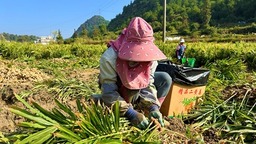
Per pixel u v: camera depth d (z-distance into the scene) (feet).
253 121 13.42
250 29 296.71
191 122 14.37
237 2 424.87
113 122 9.62
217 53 63.00
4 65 45.68
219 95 17.97
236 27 327.88
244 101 15.80
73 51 83.97
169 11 419.74
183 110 14.69
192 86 14.62
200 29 348.38
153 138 9.89
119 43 10.60
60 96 21.75
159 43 83.46
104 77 10.59
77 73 39.78
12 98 23.08
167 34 326.03
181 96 14.43
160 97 12.51
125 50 10.07
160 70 14.48
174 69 14.11
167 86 12.46
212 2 444.55
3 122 17.08
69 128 9.27
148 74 10.78
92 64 49.96
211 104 15.29
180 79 14.14
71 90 22.26
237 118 14.10
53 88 22.80
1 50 78.79
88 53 82.74
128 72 10.44
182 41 59.57
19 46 80.07
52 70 40.47
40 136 8.48
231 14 412.36
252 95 16.11
